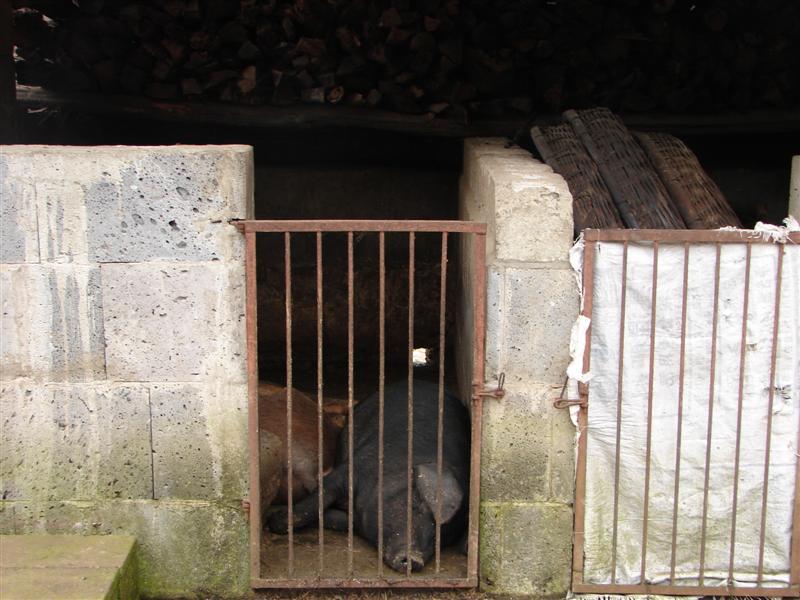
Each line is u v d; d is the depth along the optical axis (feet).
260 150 13.30
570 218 7.74
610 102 12.57
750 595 8.18
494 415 8.02
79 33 11.78
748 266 7.69
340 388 12.46
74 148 7.80
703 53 12.26
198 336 7.97
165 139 12.89
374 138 13.33
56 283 7.88
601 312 7.84
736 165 13.46
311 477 9.59
